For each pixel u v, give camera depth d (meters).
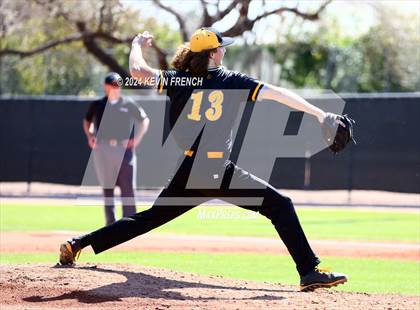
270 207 17.58
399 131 58.59
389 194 62.53
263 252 29.97
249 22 68.12
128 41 70.38
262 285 19.02
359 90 104.50
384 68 86.06
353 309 15.85
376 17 71.81
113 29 69.88
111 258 27.31
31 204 53.75
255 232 37.59
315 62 117.62
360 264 27.08
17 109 66.19
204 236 35.50
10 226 38.44
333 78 106.19
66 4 67.81
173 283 18.36
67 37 70.06
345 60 106.19
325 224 41.81
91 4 68.31
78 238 19.30
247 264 26.62
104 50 79.44
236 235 36.12
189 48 17.64
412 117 58.16
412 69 80.00
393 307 16.23
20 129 66.12
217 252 29.81
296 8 69.81
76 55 84.31
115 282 18.09
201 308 15.62
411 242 33.53
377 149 59.25
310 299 16.86
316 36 90.38
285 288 18.69
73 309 15.55
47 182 65.62
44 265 20.16
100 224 39.78
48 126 65.62
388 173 58.94
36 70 89.56
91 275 18.78
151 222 18.17
